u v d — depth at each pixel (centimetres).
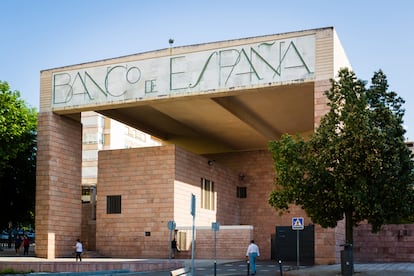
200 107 4184
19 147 4203
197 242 4084
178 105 4153
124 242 4222
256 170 5388
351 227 2644
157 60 3894
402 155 2611
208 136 5138
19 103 4244
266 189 5297
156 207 4162
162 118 4688
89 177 6862
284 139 2753
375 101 2717
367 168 2522
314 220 2697
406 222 3822
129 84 3953
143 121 4809
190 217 4344
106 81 4028
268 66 3588
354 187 2553
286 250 4028
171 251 4006
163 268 2919
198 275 2706
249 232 3972
